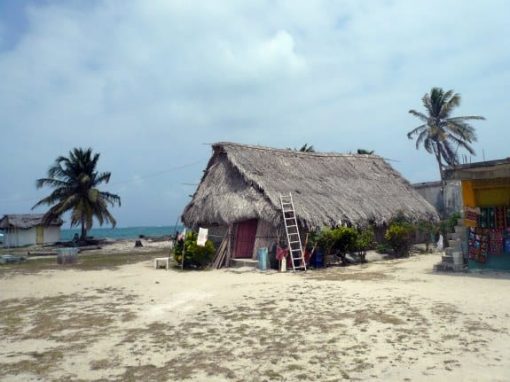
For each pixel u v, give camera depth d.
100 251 34.22
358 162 26.20
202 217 20.78
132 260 24.97
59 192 40.69
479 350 6.57
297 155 23.61
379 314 8.91
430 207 25.12
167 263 19.30
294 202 18.69
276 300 10.84
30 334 8.44
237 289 12.77
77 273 18.53
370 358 6.41
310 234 18.02
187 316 9.48
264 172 20.33
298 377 5.80
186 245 19.38
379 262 19.30
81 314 10.10
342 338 7.41
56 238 48.69
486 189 14.90
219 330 8.23
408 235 21.16
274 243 18.59
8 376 6.19
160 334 8.11
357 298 10.64
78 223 40.44
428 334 7.44
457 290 11.20
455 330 7.61
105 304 11.22
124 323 9.07
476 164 13.46
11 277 17.55
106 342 7.71
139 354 6.99
